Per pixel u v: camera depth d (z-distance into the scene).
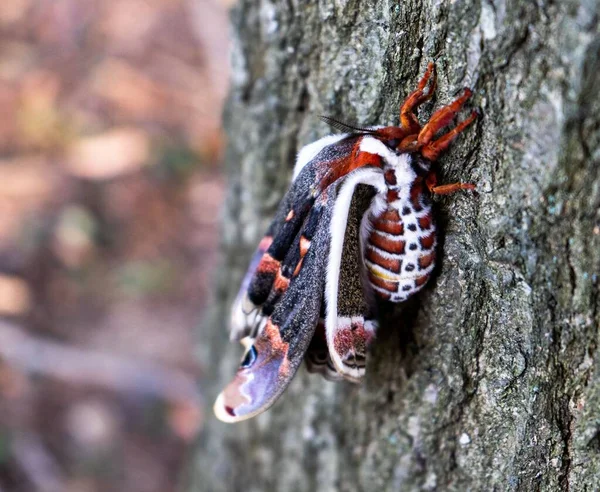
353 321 0.39
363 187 0.39
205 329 0.53
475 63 0.38
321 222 0.39
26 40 1.06
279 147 0.45
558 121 0.37
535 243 0.38
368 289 0.40
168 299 0.84
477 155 0.39
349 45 0.41
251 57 0.45
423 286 0.40
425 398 0.42
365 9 0.40
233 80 0.46
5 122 0.96
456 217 0.39
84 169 0.92
